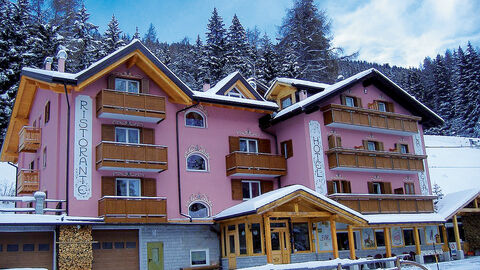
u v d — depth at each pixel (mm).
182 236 24609
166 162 24359
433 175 56062
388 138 32562
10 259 19828
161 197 23469
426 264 27062
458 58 82000
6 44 42656
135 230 23484
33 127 27000
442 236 32438
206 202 26469
